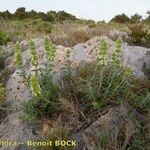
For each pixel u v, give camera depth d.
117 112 0.71
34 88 0.68
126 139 0.65
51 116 0.74
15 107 0.81
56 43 1.17
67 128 0.69
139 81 0.85
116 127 0.69
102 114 0.72
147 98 0.75
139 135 0.69
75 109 0.73
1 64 1.11
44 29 1.81
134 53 1.02
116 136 0.66
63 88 0.78
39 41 1.19
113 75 0.74
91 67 0.85
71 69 0.88
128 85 0.76
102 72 0.74
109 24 1.96
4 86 0.94
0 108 0.81
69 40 1.17
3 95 0.86
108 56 0.94
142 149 0.66
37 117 0.73
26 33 1.64
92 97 0.74
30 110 0.73
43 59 0.98
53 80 0.81
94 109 0.72
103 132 0.67
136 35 1.21
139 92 0.80
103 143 0.65
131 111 0.73
